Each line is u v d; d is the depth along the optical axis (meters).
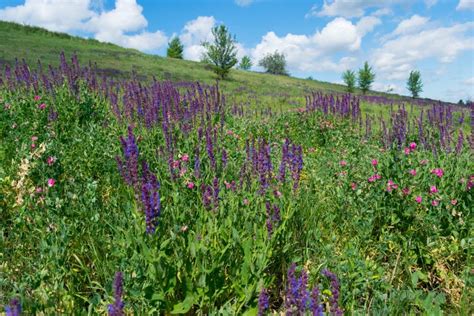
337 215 4.95
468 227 4.47
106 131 6.95
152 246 3.27
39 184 4.59
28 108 7.77
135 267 3.32
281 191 4.53
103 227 4.09
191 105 8.15
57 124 7.18
